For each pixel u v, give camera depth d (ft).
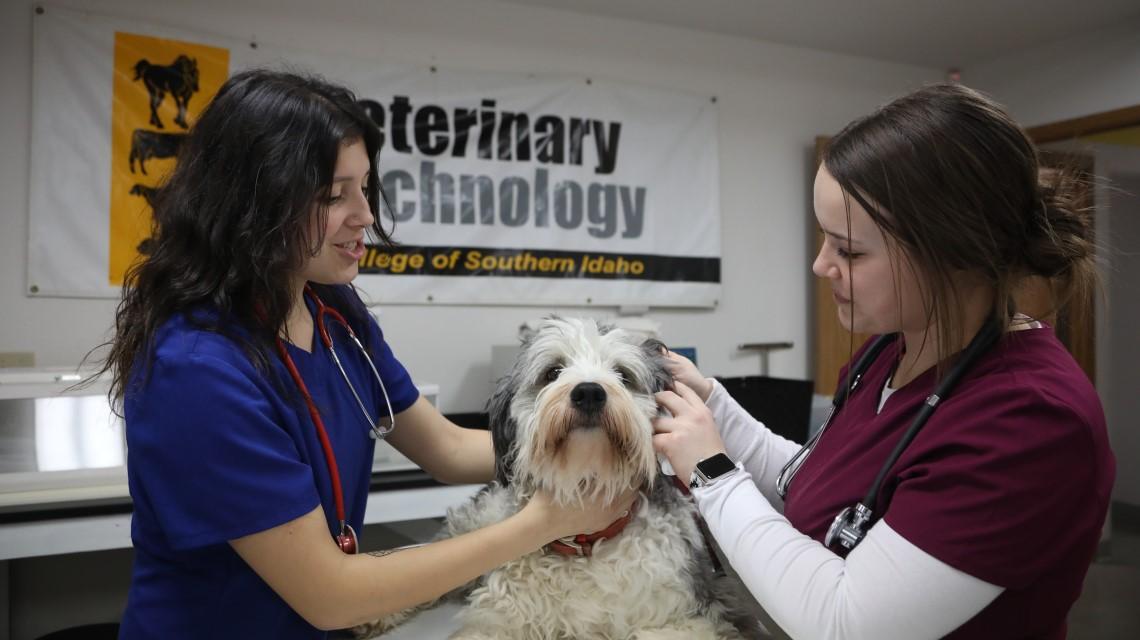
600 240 11.37
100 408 6.84
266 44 9.65
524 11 10.95
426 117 10.34
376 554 3.67
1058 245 2.95
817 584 2.90
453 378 10.65
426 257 10.38
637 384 4.44
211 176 3.35
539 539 3.76
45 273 8.79
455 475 5.00
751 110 12.57
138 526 3.41
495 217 10.73
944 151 2.87
